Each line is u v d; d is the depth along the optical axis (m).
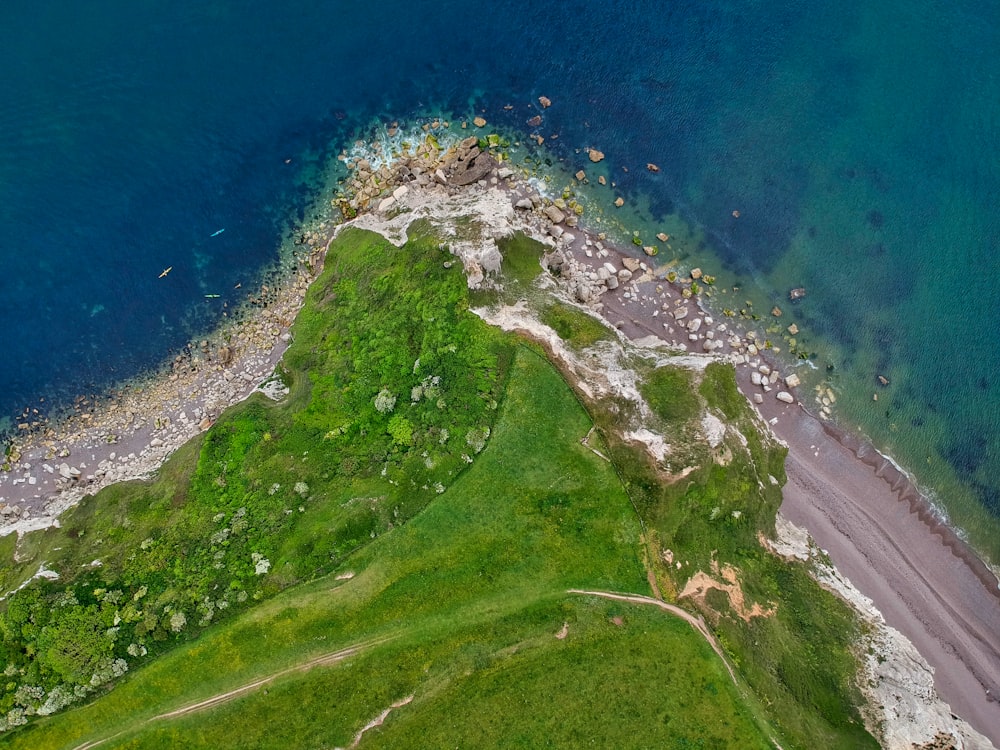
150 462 45.19
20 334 48.31
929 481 44.41
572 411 38.81
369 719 32.81
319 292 47.19
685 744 32.47
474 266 41.66
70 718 33.50
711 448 38.06
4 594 37.78
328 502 37.78
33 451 46.34
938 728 35.78
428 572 35.84
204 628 35.09
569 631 34.34
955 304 47.38
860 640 38.25
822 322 47.34
